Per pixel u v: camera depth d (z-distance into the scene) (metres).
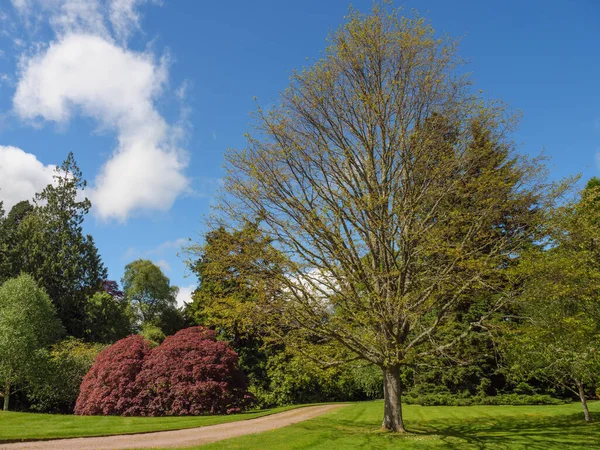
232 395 19.70
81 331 33.81
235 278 12.41
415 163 12.92
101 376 19.47
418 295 12.59
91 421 15.10
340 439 11.84
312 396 29.09
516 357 14.72
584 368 14.44
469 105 13.11
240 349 31.59
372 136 13.70
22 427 13.13
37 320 24.75
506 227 13.48
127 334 38.72
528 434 12.89
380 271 12.25
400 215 12.69
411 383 27.33
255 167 12.53
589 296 12.91
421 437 12.02
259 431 13.65
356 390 31.33
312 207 12.82
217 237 12.71
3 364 22.22
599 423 15.00
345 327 12.83
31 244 34.47
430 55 13.60
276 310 12.35
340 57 13.93
